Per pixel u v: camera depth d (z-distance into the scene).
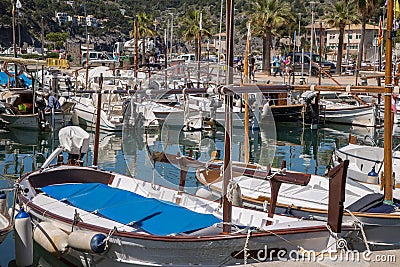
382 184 10.80
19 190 9.69
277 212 9.77
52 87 25.61
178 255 7.59
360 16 45.00
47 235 8.45
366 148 14.60
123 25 114.00
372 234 8.66
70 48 77.44
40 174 10.57
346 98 32.53
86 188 9.96
